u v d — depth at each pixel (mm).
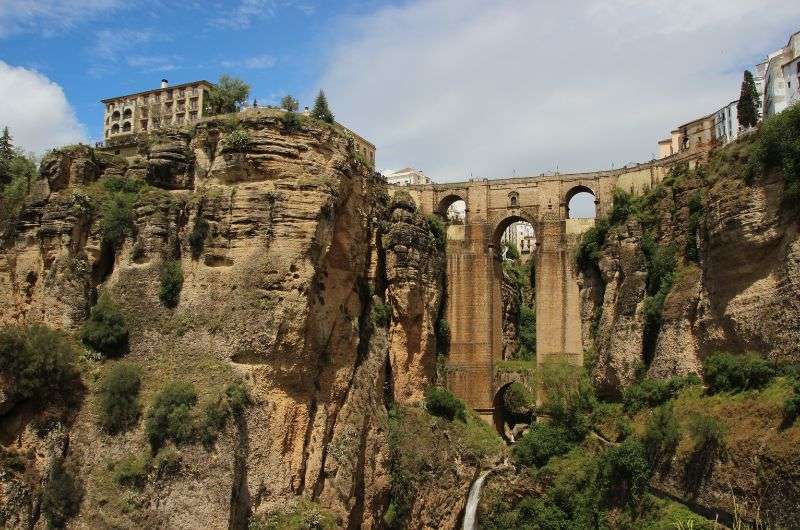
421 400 89625
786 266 60938
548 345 94875
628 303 83625
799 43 78375
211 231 65562
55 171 68250
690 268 77188
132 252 66125
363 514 72625
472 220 102688
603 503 71688
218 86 85812
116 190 69812
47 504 55031
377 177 92750
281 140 67625
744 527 55844
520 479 80938
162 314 64250
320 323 68562
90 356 61969
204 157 70562
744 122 78812
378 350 80938
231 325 62500
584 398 85375
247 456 59344
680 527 60250
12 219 69562
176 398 58156
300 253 64438
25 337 59219
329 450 68938
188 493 55844
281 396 63500
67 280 64125
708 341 69938
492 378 96375
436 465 81812
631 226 87125
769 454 55031
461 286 99250
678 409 68312
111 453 57531
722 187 68375
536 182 100750
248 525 58406
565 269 96188
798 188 60156
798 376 57500
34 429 57250
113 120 130500
